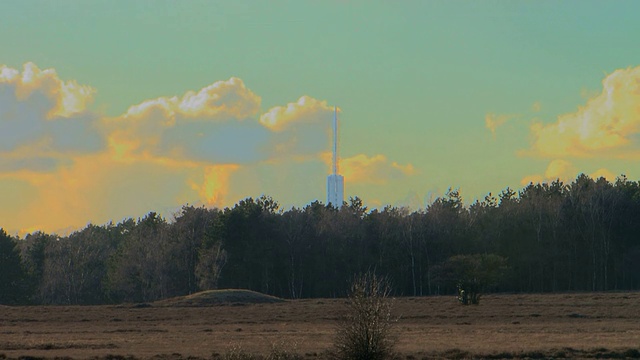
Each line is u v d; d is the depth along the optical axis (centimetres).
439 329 19738
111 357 13725
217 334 18662
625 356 13775
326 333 18538
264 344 15300
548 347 14612
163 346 15612
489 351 14062
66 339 17675
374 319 11912
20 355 13938
